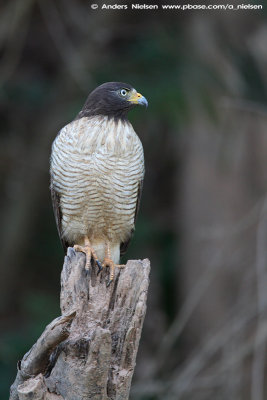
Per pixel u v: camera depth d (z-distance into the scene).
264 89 14.00
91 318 6.53
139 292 6.38
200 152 15.05
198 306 14.34
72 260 7.00
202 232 13.88
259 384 11.03
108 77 13.80
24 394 5.94
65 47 14.91
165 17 15.11
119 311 6.50
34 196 16.50
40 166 15.73
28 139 16.67
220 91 13.48
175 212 16.62
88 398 6.02
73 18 14.93
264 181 14.76
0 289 16.42
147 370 11.99
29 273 16.97
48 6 15.02
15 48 14.65
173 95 12.96
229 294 14.08
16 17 13.71
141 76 13.59
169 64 13.70
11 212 16.45
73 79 15.06
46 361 6.05
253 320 12.07
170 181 17.47
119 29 14.86
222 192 14.98
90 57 14.57
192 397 11.88
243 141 14.66
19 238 16.48
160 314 14.86
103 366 5.91
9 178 16.41
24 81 16.39
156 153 17.05
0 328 15.94
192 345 14.44
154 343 13.98
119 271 6.69
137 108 12.84
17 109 16.80
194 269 14.88
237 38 14.52
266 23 14.55
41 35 17.05
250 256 13.85
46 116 16.02
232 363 11.32
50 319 13.55
